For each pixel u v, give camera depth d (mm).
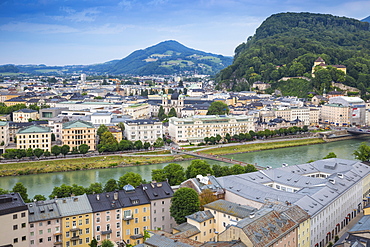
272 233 182875
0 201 194750
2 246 186250
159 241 178125
